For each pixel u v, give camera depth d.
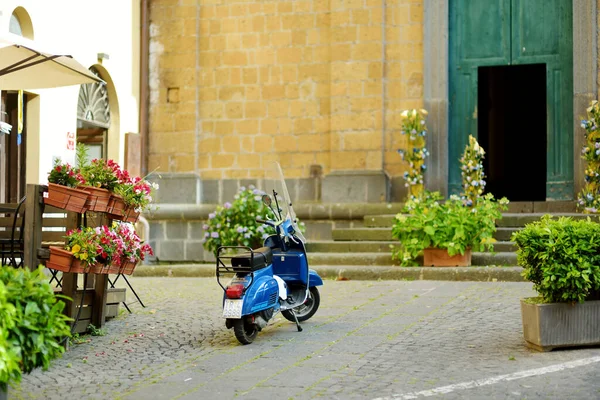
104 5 15.93
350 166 16.36
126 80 16.80
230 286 8.12
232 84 17.17
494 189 20.44
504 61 16.34
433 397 6.13
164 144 17.41
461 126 16.48
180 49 17.36
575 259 7.35
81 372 7.25
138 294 11.67
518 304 10.03
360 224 16.14
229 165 17.17
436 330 8.62
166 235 17.14
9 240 8.60
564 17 16.08
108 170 8.76
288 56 16.91
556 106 16.03
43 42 13.89
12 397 6.44
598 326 7.52
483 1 16.47
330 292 11.52
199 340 8.51
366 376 6.82
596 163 14.60
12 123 13.59
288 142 16.86
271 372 7.05
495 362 7.15
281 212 9.30
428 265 13.19
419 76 16.25
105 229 8.37
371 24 16.34
